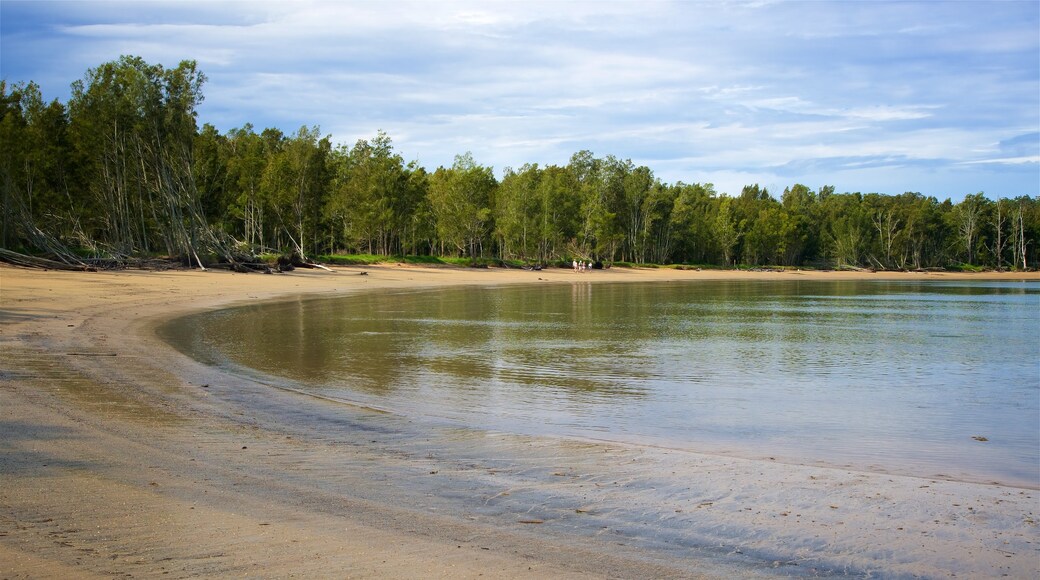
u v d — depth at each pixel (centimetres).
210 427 1054
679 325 3284
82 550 569
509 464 914
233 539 605
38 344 1842
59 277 4375
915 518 734
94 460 836
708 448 1080
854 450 1089
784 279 11338
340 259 8644
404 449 981
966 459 1039
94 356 1711
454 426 1170
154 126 6469
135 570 535
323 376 1689
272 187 8456
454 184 9869
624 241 13250
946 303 5381
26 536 594
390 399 1428
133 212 7275
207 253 6444
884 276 13188
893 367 2059
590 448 1024
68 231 6925
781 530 687
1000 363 2158
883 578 582
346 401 1377
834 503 778
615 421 1274
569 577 554
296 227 8881
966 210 16025
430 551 596
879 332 3097
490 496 767
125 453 874
